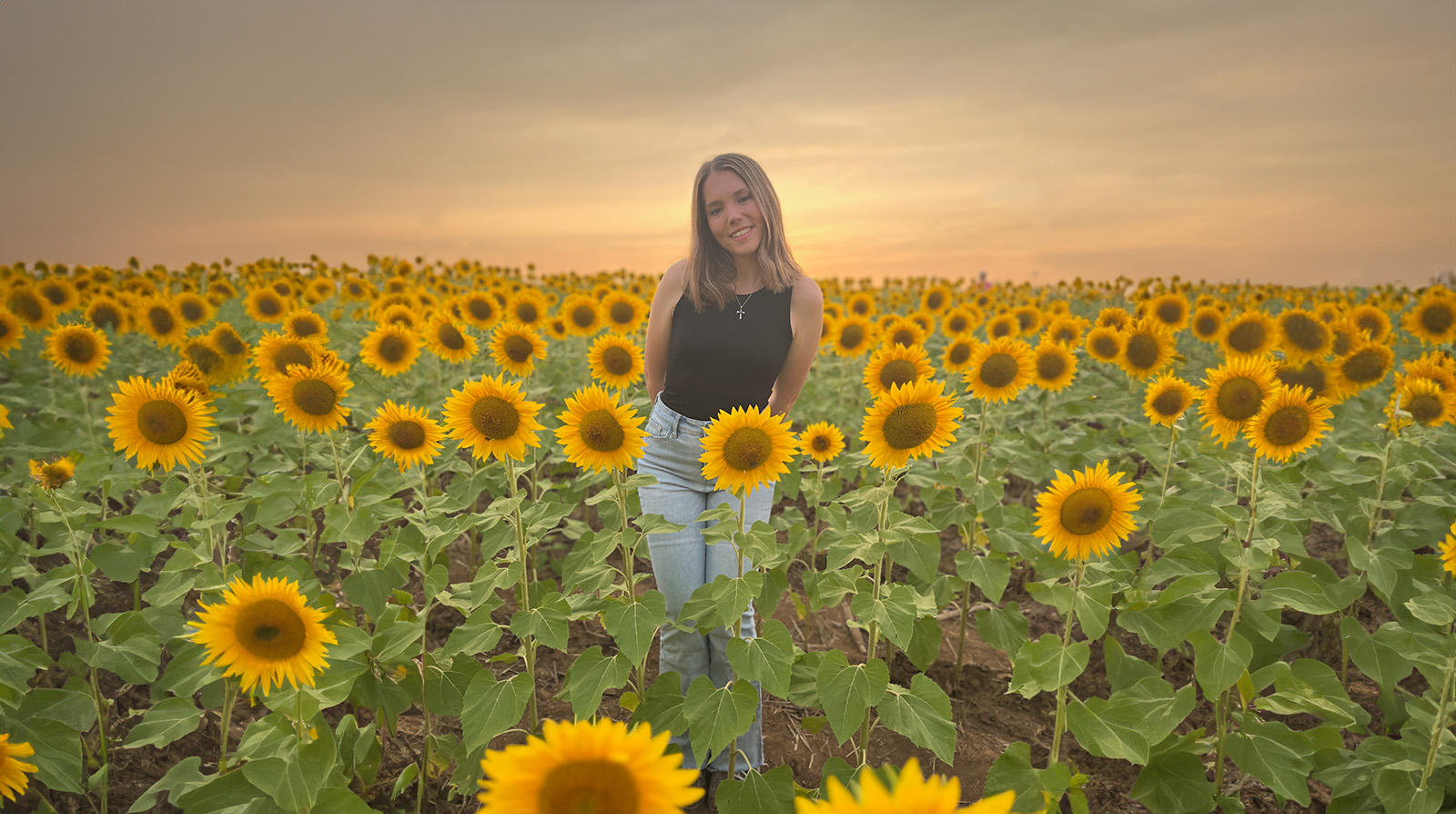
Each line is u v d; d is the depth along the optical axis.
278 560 3.66
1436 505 3.98
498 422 3.11
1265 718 4.15
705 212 3.67
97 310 7.71
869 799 0.89
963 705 4.46
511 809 1.07
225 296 11.41
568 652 4.79
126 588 4.75
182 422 3.33
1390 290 15.94
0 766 1.91
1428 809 2.79
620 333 7.55
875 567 3.04
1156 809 3.33
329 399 3.91
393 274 14.23
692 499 3.65
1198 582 3.23
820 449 4.26
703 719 2.81
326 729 2.81
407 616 3.48
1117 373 8.22
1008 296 17.92
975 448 5.16
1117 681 3.49
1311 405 3.34
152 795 2.77
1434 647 3.29
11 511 4.04
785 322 3.70
